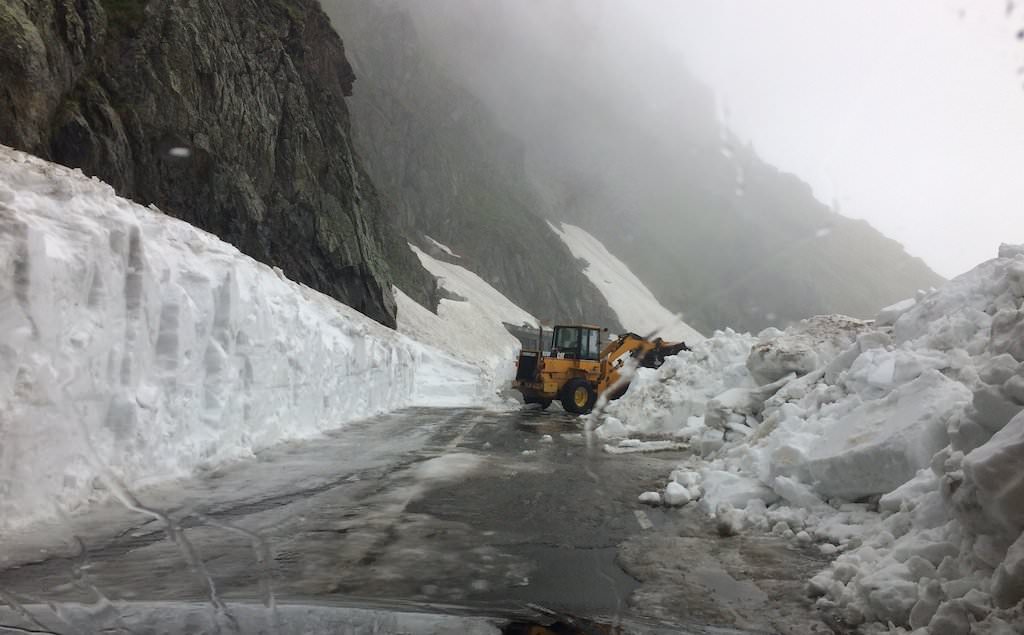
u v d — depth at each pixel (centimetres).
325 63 3384
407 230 7319
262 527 503
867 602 335
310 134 2902
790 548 474
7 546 424
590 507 604
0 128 1594
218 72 2378
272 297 1033
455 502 610
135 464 610
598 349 1841
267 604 342
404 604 349
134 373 632
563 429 1291
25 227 497
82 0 1956
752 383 1098
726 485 612
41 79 1689
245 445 855
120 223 639
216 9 2445
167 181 2166
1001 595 277
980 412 384
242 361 879
